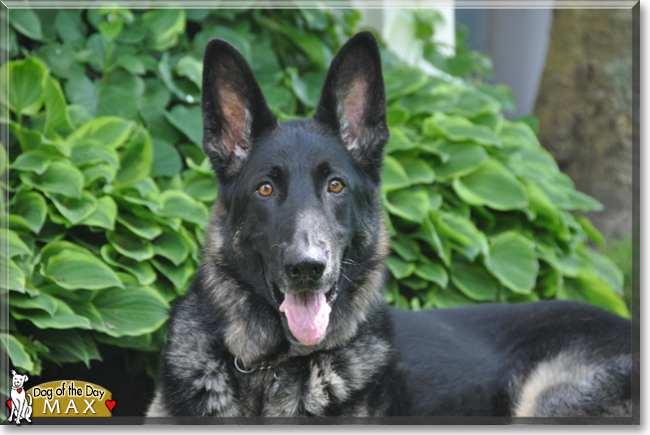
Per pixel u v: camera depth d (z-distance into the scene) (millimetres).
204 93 3977
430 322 4707
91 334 5004
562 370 4469
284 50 7305
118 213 5352
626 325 4691
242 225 3805
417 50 8695
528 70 9992
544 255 6285
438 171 6430
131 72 6105
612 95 9008
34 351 4723
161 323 4914
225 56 3945
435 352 4453
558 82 9344
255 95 3941
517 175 6527
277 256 3500
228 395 3873
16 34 5973
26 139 5262
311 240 3410
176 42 6270
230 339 3893
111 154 5309
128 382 5430
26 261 4812
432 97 7230
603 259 7109
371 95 4051
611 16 8930
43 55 5883
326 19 7234
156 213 5262
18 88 5398
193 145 6250
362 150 4094
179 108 6125
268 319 3914
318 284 3445
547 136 9516
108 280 4777
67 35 6125
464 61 8203
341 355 3971
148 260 5238
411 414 4168
